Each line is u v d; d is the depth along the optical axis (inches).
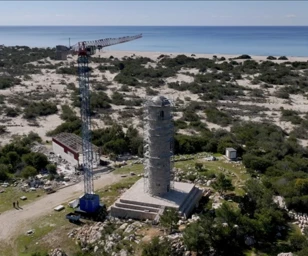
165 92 5546.3
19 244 1984.5
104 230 2017.7
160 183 2210.9
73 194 2529.5
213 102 4970.5
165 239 1850.4
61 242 1980.8
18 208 2352.4
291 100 5113.2
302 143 3550.7
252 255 1807.3
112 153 3211.1
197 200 2306.8
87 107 2364.7
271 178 2605.8
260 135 3582.7
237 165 2928.2
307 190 2348.7
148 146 2207.2
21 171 2849.4
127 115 4384.8
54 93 5487.2
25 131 3924.7
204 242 1785.2
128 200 2187.5
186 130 3860.7
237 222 1926.7
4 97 5187.0
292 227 2064.5
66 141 3198.8
